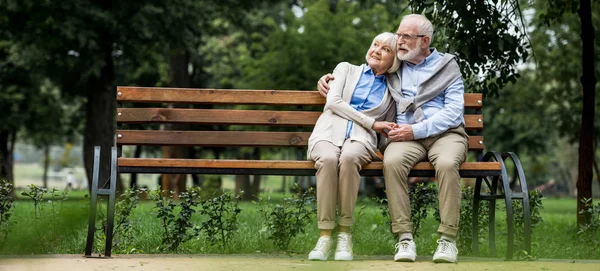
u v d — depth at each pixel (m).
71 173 54.25
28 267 4.23
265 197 6.30
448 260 4.79
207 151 36.41
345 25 26.44
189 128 29.12
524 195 5.12
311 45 25.88
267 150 33.38
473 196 6.10
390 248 6.14
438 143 5.13
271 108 26.55
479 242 6.12
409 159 5.04
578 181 7.75
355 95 5.38
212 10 21.69
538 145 36.16
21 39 20.86
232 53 31.62
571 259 5.60
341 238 5.01
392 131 5.09
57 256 4.99
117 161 5.01
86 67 21.17
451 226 4.91
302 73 25.75
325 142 5.13
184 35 20.28
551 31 22.45
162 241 5.84
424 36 5.29
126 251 5.75
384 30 26.50
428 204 6.37
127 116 5.49
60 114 32.00
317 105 5.70
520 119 29.67
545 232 8.32
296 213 5.99
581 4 8.15
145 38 20.06
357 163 4.99
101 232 6.06
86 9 19.09
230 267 4.30
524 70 26.50
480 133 5.72
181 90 5.54
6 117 29.27
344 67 5.50
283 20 30.91
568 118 25.94
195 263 4.57
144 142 5.48
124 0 19.59
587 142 7.82
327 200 4.96
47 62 23.27
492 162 5.12
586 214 7.39
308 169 5.11
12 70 28.45
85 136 22.62
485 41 7.33
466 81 7.69
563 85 25.16
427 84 5.27
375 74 5.46
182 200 6.03
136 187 6.00
